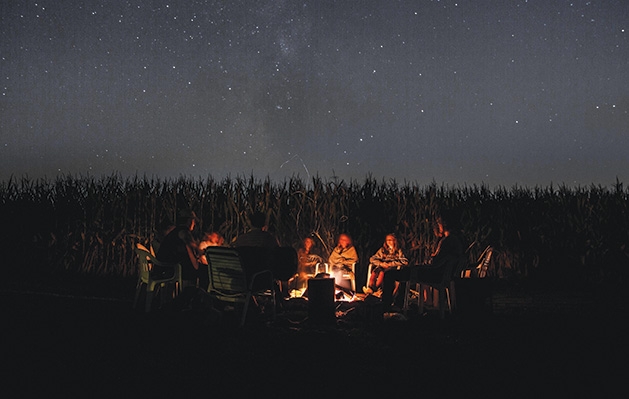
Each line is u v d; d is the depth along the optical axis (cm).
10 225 1084
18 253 1086
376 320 677
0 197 1098
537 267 1064
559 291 899
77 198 1098
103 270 1077
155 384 434
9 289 864
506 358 516
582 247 1033
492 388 432
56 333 588
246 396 411
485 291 701
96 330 607
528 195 1106
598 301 818
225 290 671
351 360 507
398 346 559
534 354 529
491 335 611
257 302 775
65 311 711
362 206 1066
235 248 662
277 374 463
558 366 490
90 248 1087
